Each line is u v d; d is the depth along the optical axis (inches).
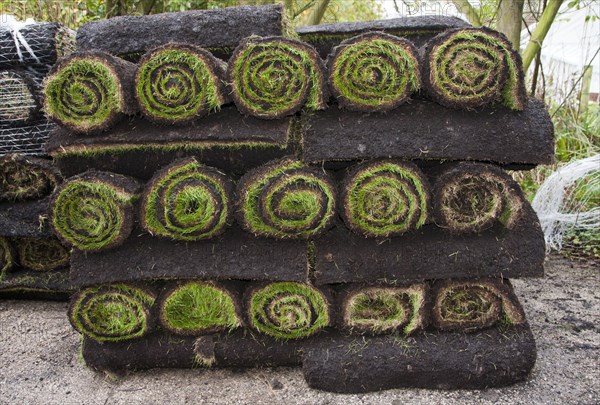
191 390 70.2
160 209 66.8
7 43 93.1
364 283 68.9
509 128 66.2
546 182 129.1
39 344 85.9
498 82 65.0
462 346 68.3
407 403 65.8
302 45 64.7
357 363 67.9
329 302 69.6
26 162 96.0
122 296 71.1
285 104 65.7
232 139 66.6
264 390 69.6
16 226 96.9
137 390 70.8
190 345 72.6
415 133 65.6
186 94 66.2
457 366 67.3
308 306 69.7
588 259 125.9
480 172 65.7
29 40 93.4
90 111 66.9
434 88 65.3
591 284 108.9
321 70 65.1
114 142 67.9
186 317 72.2
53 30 94.5
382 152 64.9
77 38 76.1
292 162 66.3
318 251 68.9
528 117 67.2
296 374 73.2
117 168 71.2
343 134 66.0
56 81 66.4
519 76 65.6
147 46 73.0
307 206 66.3
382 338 69.9
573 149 156.5
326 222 66.4
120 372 74.3
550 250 132.3
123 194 67.7
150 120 67.6
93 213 68.9
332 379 68.1
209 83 65.7
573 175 125.7
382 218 66.5
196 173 66.8
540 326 87.4
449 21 81.0
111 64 65.5
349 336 70.5
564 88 179.6
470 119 66.6
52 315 99.0
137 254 69.9
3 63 94.7
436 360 67.6
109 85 66.0
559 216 130.0
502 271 67.5
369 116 67.0
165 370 75.7
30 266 104.0
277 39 64.8
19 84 95.3
